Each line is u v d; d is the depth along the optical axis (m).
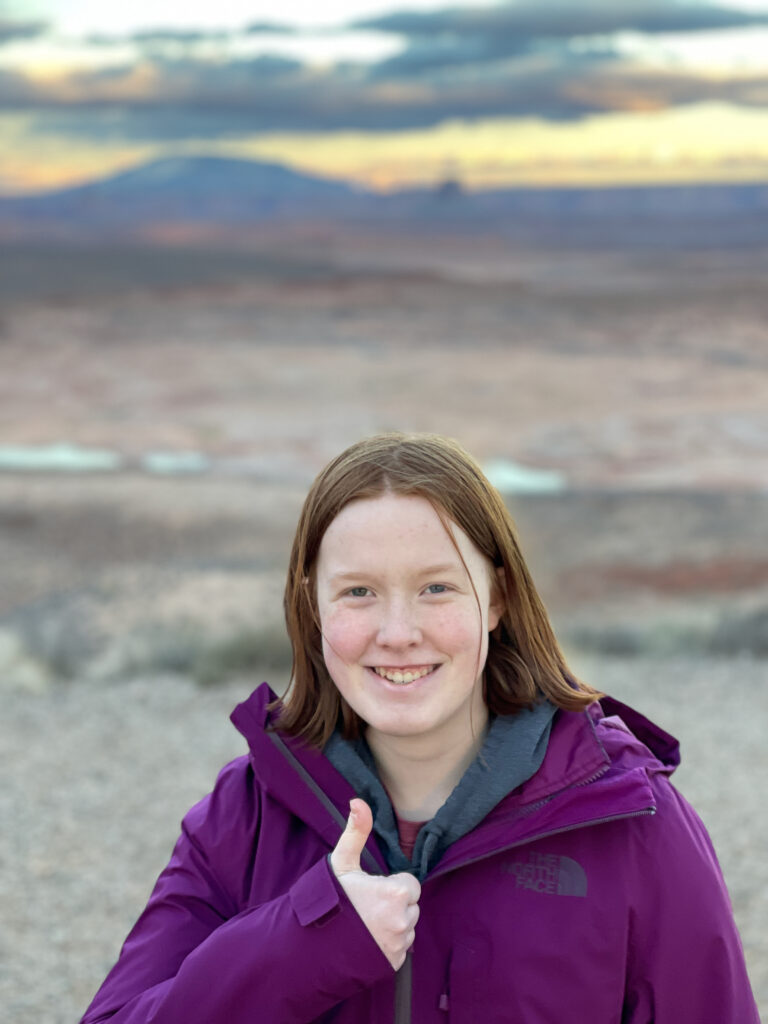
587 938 1.34
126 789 6.83
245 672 9.70
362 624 1.37
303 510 1.46
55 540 19.77
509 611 1.47
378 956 1.26
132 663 9.77
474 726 1.46
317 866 1.31
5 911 5.08
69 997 4.30
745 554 15.71
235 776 1.57
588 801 1.38
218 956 1.31
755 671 9.92
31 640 10.16
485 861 1.40
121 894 5.29
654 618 12.23
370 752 1.52
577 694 1.44
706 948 1.36
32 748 7.68
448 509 1.37
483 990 1.34
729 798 6.33
